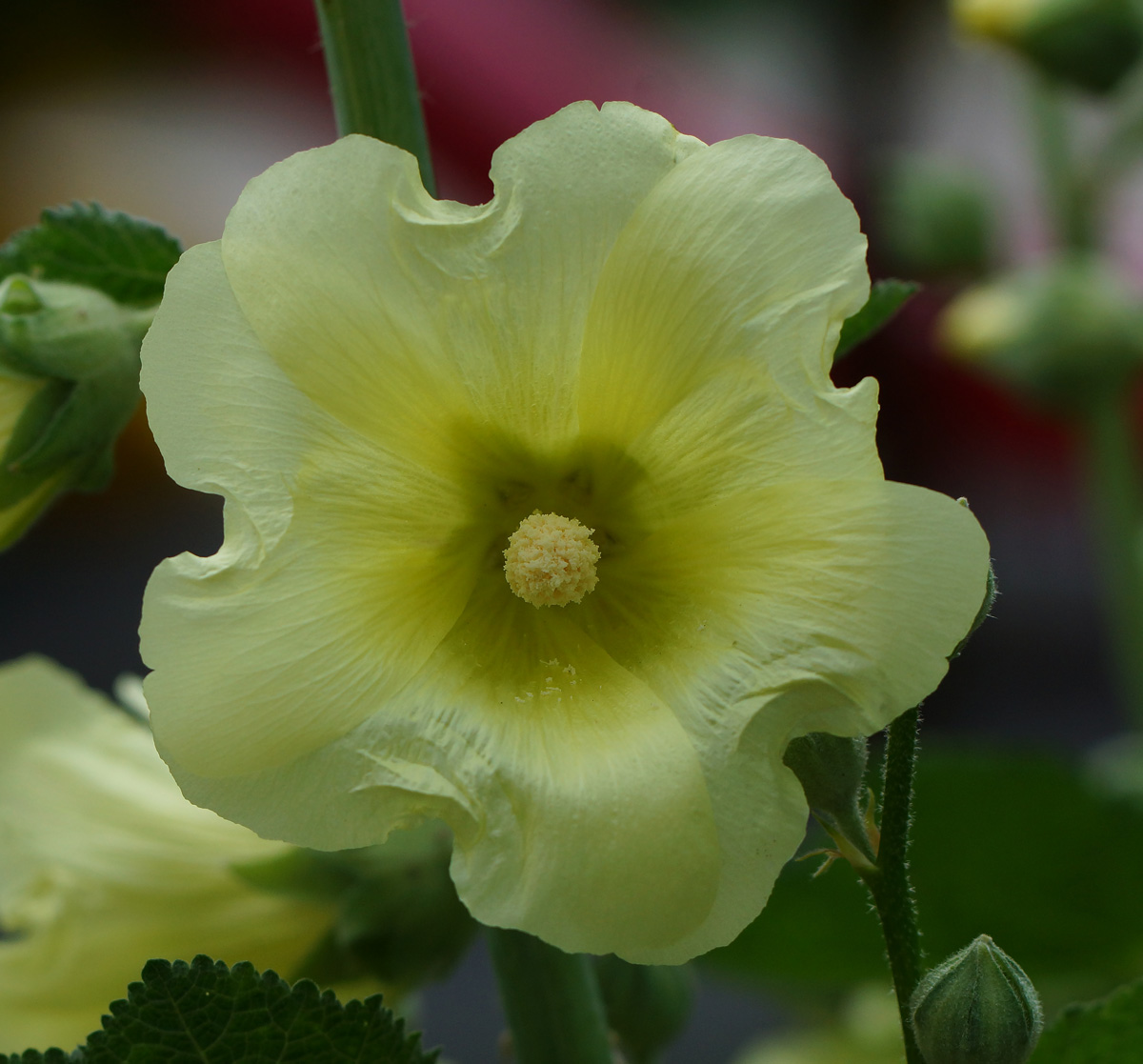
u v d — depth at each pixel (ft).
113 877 1.52
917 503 1.26
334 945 1.52
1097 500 2.48
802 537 1.28
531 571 1.34
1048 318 2.39
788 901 1.79
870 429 1.27
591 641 1.34
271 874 1.52
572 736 1.30
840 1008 2.10
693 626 1.31
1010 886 1.84
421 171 1.40
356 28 1.39
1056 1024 1.41
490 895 1.27
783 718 1.27
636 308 1.29
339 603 1.29
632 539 1.35
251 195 1.29
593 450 1.36
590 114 1.29
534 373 1.32
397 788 1.28
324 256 1.29
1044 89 2.50
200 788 1.27
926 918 1.86
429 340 1.30
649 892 1.26
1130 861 1.82
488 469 1.35
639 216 1.29
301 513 1.29
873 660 1.26
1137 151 2.44
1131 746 2.31
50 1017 1.53
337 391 1.29
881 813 1.30
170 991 1.33
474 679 1.32
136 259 1.48
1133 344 2.39
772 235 1.27
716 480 1.30
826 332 1.27
